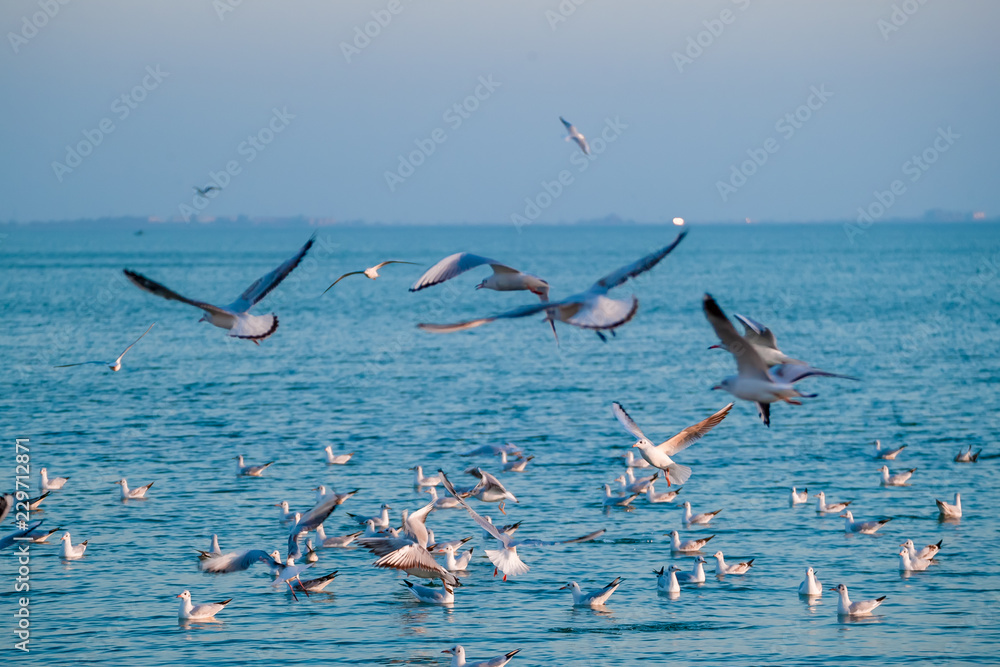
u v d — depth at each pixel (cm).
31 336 12006
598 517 4534
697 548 4047
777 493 4931
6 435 6275
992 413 7062
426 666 2953
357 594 3606
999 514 4547
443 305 17462
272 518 4503
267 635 3200
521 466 5378
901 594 3538
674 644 3123
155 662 2988
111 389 8169
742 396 1869
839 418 6912
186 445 6034
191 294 18538
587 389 8162
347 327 13575
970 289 19450
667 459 2414
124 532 4275
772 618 3338
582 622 3325
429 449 5947
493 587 3681
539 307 1669
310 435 6347
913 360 9862
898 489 5012
